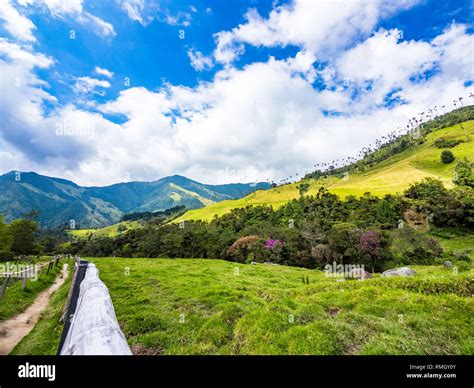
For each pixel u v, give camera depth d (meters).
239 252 53.41
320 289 12.07
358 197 102.31
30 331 8.06
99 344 2.84
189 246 61.28
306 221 73.62
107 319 3.69
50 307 10.67
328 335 6.23
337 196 103.62
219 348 6.21
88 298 4.95
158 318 8.29
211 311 9.18
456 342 6.33
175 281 14.97
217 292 11.55
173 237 63.38
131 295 11.71
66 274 21.97
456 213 66.00
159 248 65.06
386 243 45.88
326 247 46.38
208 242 61.59
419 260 45.38
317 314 7.85
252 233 63.81
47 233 158.12
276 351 5.70
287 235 53.91
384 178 127.88
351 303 9.35
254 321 7.02
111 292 12.30
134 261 33.47
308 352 5.62
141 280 15.37
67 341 3.40
